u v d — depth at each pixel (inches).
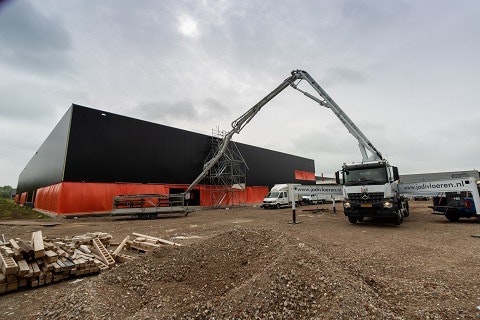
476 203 439.2
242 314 136.5
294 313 134.5
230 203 1369.3
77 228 548.1
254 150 1617.9
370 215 491.2
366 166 510.9
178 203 954.7
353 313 126.9
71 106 872.3
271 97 1035.3
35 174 1536.7
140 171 1028.5
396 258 261.1
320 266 170.4
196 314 142.4
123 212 748.0
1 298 188.2
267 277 160.7
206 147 1314.0
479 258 255.1
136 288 187.3
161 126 1128.2
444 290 176.6
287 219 652.1
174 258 228.4
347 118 755.4
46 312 158.6
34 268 211.3
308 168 2171.5
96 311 150.5
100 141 926.4
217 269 205.9
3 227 570.3
